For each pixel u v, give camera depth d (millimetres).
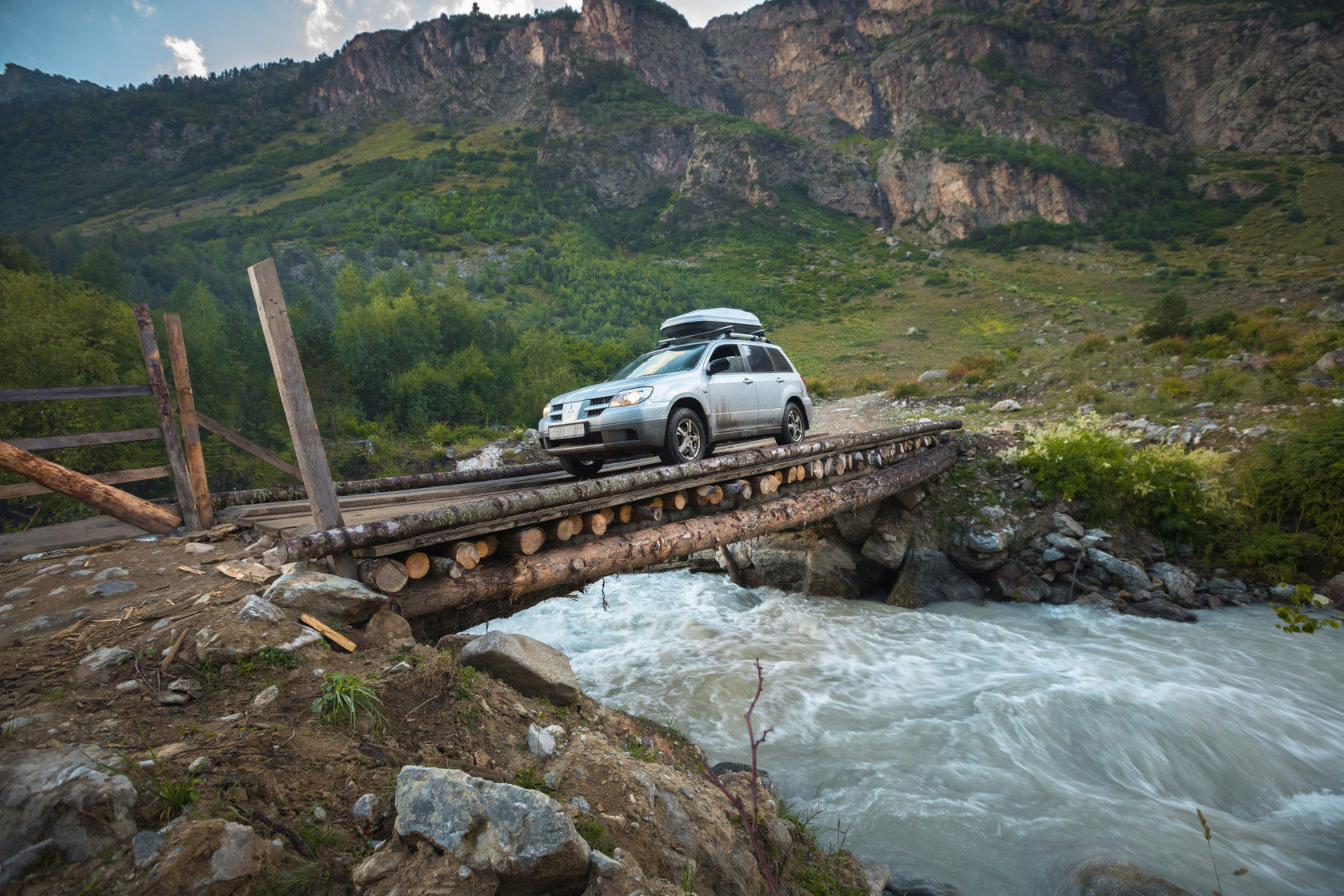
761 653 8094
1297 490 10102
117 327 34219
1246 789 5375
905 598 10312
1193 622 9008
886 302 128625
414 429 46750
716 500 7137
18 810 1987
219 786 2420
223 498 7625
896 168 196375
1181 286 107000
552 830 2271
